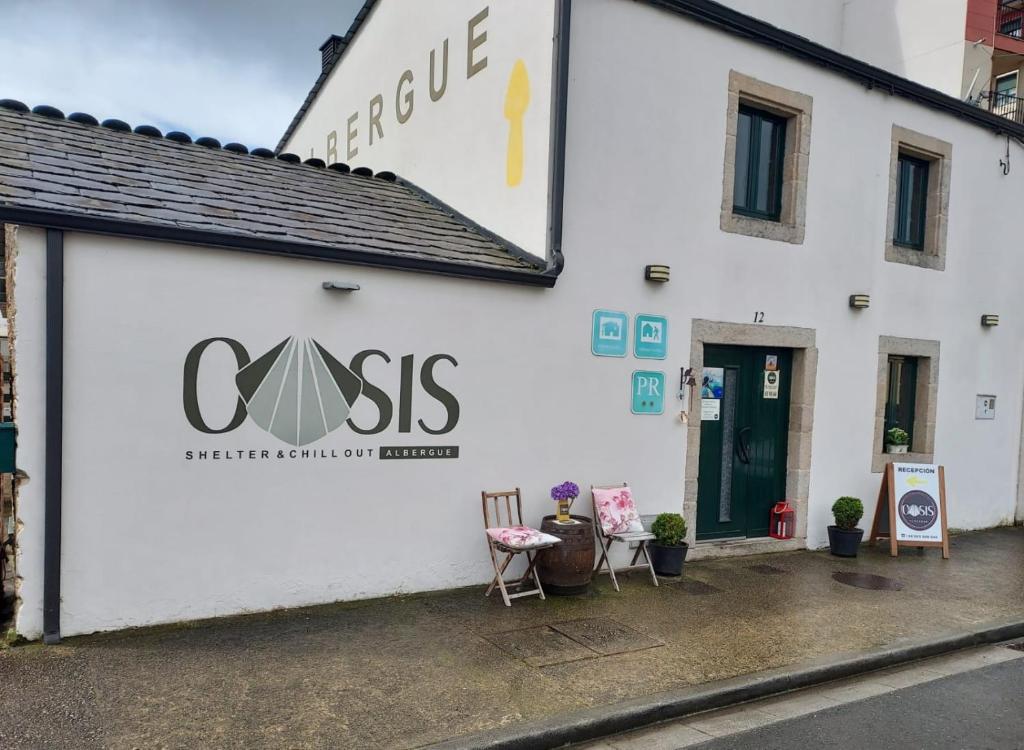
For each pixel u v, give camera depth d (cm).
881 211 845
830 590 636
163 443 464
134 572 458
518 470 607
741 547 747
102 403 445
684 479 707
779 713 411
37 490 430
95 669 402
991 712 418
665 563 649
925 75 1081
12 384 430
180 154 627
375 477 540
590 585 614
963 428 953
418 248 577
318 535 519
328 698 380
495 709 377
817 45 755
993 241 970
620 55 651
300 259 505
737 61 722
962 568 741
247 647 444
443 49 809
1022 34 1705
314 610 514
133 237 446
